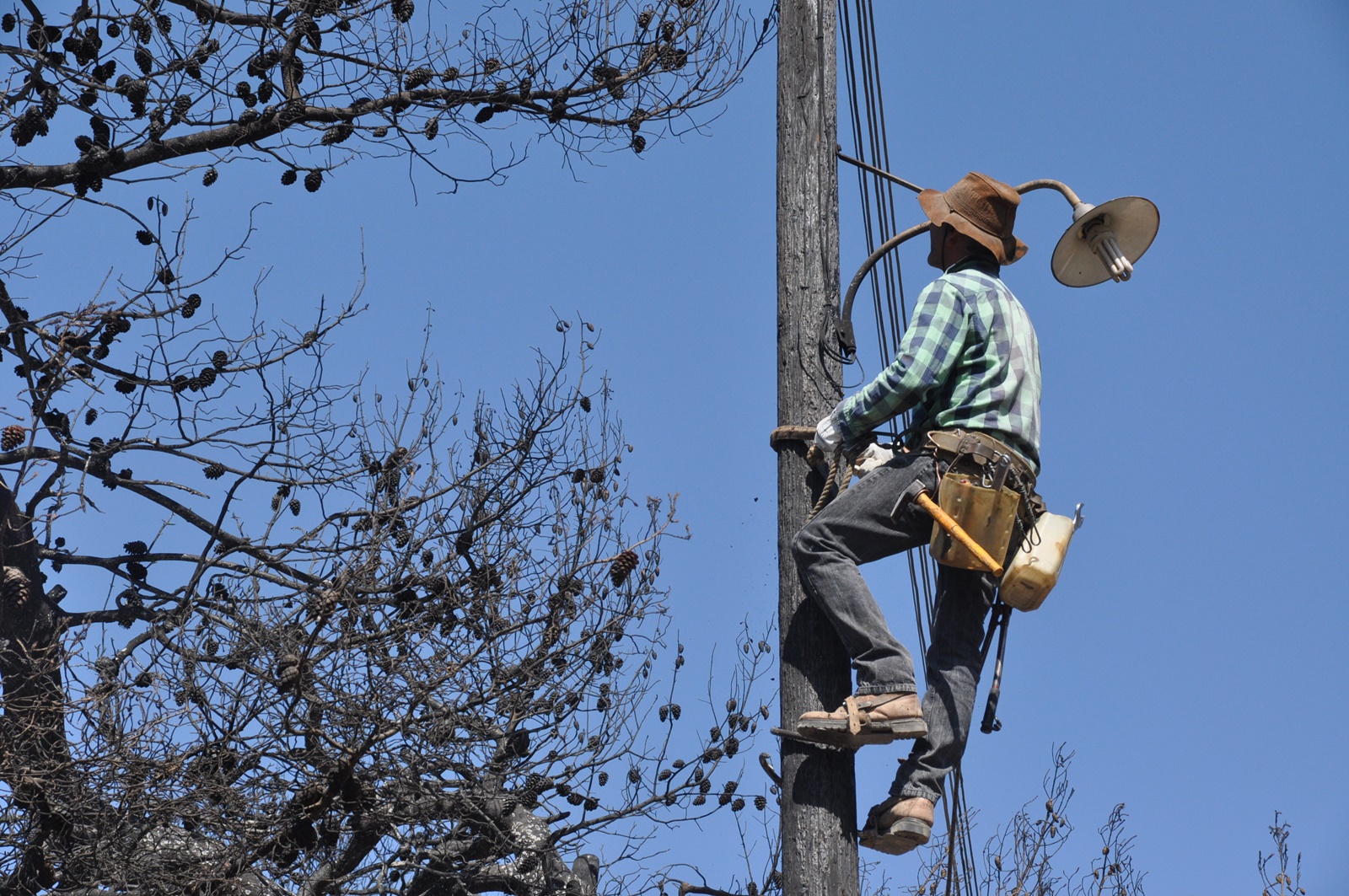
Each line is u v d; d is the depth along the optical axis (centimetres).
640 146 1853
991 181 999
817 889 926
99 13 1559
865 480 917
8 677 1694
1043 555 899
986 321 916
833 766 957
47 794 1567
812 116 1195
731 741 1969
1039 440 920
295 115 1697
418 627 1762
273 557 1823
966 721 909
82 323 1639
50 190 1597
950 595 949
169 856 1686
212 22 1631
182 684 1619
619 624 1844
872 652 891
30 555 1752
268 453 1789
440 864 1950
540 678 1833
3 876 1634
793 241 1149
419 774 1770
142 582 1847
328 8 1684
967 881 1922
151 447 1802
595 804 1903
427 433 1844
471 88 1780
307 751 1691
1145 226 1063
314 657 1664
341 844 1883
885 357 1566
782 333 1120
